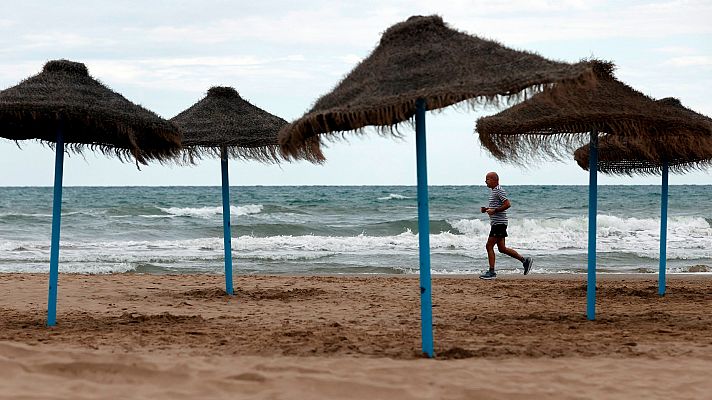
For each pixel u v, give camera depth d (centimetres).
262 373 807
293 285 1925
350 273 2602
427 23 877
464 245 3531
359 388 761
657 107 1097
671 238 3916
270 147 1525
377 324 1214
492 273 2078
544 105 1087
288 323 1220
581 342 1018
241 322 1227
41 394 726
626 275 2380
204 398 731
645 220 4738
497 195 2044
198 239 3769
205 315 1328
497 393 750
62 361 840
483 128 1109
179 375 803
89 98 1058
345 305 1480
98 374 811
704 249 3397
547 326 1174
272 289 1803
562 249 3412
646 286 1900
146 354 912
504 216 2061
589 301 1245
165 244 3516
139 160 1189
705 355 929
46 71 1109
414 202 7844
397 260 2984
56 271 1158
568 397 745
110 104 1061
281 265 2820
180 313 1352
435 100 842
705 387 783
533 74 743
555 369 847
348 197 9894
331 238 3806
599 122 1052
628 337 1062
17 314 1299
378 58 871
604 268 2717
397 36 882
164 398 729
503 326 1174
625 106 1062
